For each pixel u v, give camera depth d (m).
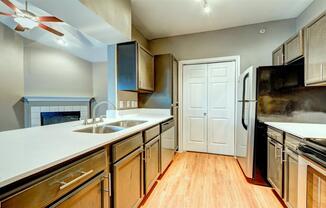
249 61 3.17
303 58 2.08
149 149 1.96
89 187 1.02
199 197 1.94
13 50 3.79
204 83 3.54
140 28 3.28
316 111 2.21
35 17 2.45
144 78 2.77
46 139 1.20
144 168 1.84
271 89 2.34
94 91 5.70
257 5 2.51
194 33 3.51
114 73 2.59
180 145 3.70
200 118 3.60
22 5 2.70
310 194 1.28
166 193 2.03
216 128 3.49
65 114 4.86
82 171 0.97
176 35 3.62
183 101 3.69
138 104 3.36
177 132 3.67
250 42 3.16
